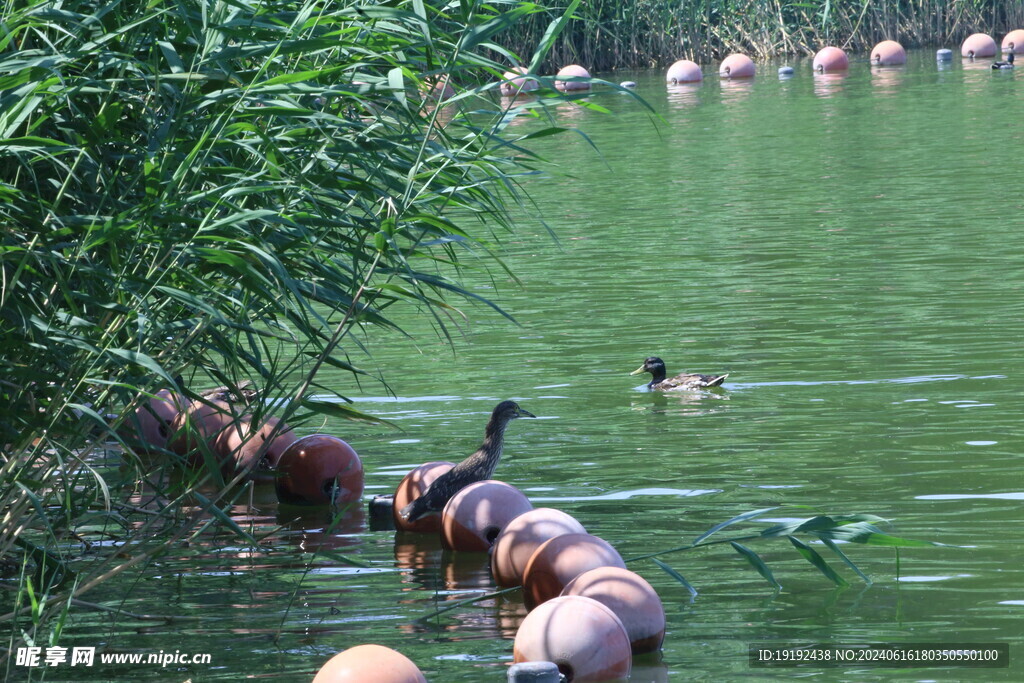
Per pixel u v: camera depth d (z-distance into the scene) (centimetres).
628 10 7856
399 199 1220
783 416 1928
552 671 1066
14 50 1165
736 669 1119
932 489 1577
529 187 4350
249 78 1182
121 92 1158
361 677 1015
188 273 1117
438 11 1253
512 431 1939
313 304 2258
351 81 1191
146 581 1412
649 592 1190
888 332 2355
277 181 1155
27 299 1188
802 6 8238
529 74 1137
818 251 3097
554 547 1298
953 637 1166
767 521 1499
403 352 2442
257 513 1703
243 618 1291
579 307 2706
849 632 1190
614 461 1767
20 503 1223
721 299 2694
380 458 1853
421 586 1391
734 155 4766
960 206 3538
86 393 1294
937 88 6431
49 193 1251
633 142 5275
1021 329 2308
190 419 1302
